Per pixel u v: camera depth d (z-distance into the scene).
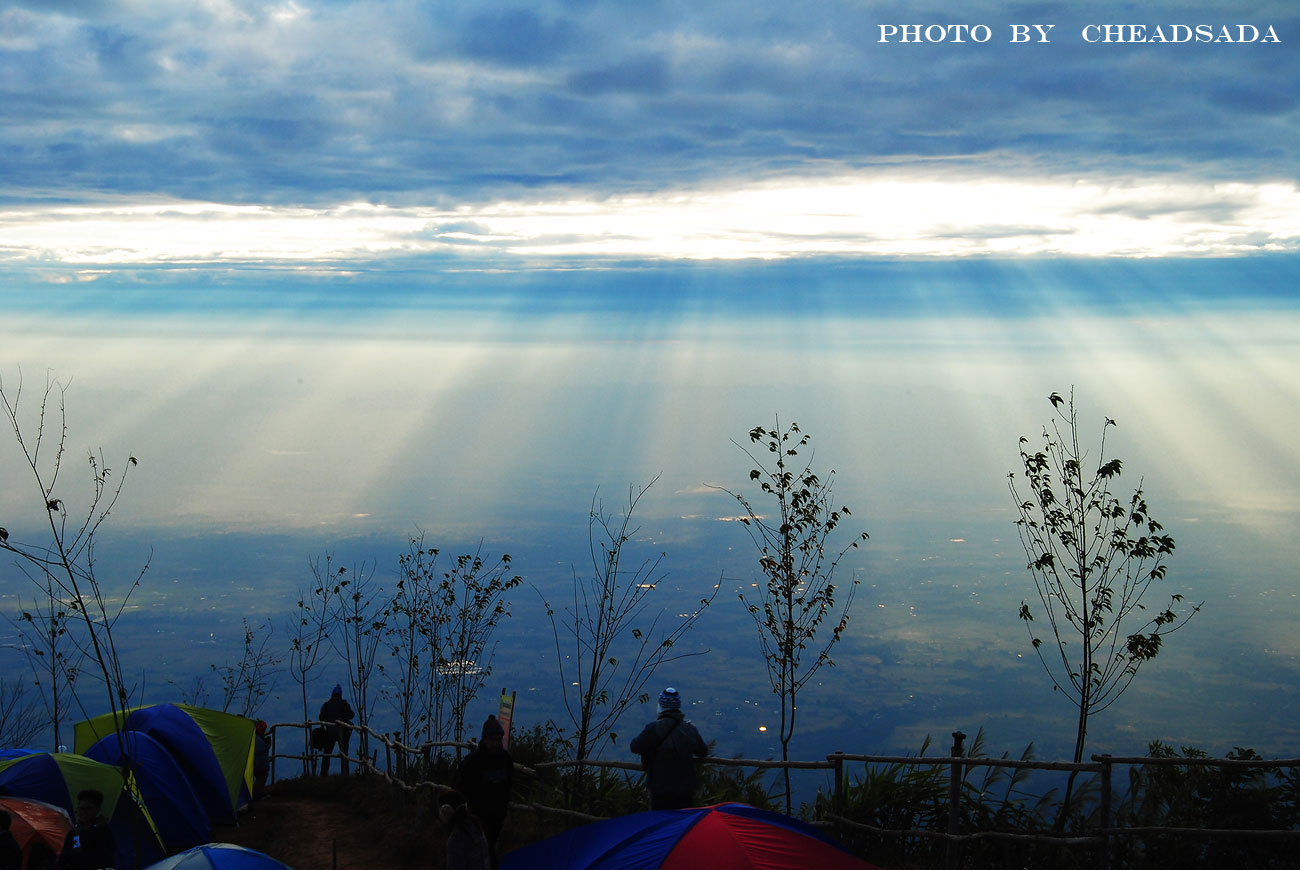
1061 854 9.49
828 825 10.15
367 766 18.05
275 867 8.98
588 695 12.92
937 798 10.46
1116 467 11.39
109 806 13.52
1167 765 9.80
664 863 7.86
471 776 9.49
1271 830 8.73
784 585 13.69
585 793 12.39
